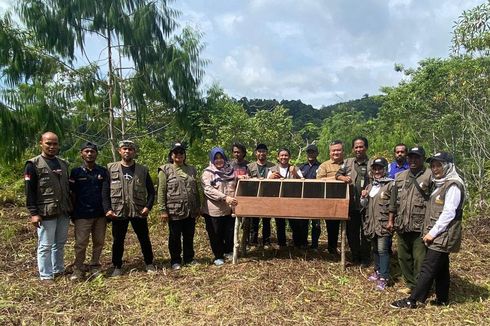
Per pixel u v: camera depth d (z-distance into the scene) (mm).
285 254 6129
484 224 7590
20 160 8586
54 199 5059
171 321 4129
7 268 5691
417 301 4504
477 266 5727
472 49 8547
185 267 5570
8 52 8055
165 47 9633
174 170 5547
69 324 4078
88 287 4918
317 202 5371
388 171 5633
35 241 7027
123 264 5863
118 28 8977
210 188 5633
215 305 4430
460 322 4094
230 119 10500
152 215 8203
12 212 9328
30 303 4508
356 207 5566
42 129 8391
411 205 4629
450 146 10633
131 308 4430
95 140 10039
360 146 5609
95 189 5289
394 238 7012
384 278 4945
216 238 5680
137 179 5312
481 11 8289
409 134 9867
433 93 10898
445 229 4250
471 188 9094
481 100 9078
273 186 5609
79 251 5250
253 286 4840
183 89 10016
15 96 8094
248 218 6230
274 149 10961
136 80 9508
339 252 6211
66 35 8633
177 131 11414
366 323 4082
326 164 6059
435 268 4309
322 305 4473
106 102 9867
